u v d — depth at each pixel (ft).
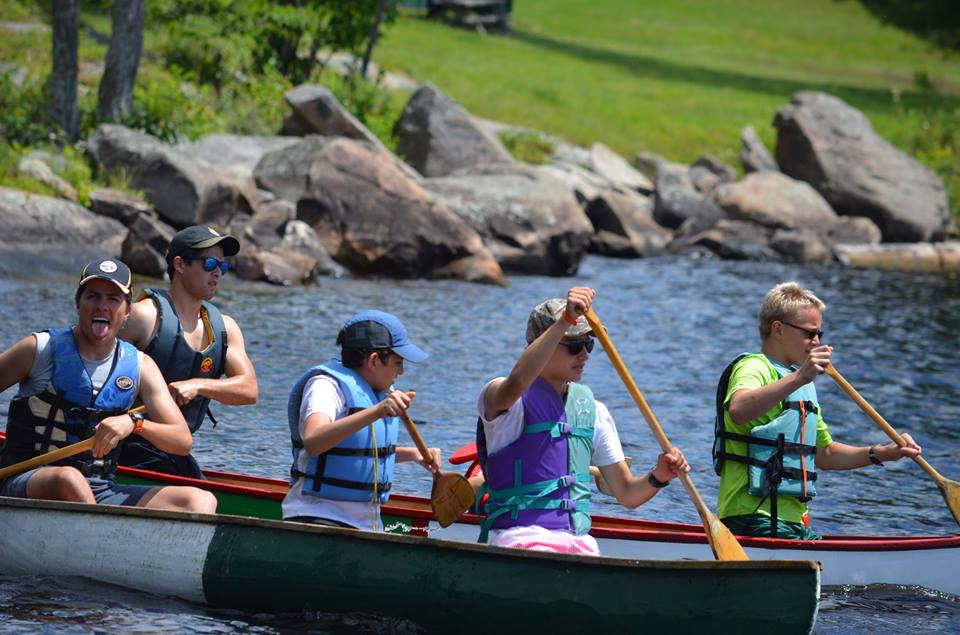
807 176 315.17
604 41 523.29
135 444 72.18
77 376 61.67
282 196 220.64
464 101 347.77
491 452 58.13
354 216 201.87
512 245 220.64
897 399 127.54
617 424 111.45
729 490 68.08
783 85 474.08
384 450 60.80
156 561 61.16
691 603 56.80
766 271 244.63
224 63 273.95
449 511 61.11
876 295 215.51
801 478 67.36
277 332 140.26
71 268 166.09
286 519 60.70
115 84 225.56
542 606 57.67
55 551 62.03
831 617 65.46
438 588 58.54
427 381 122.62
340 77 299.58
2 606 58.80
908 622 65.46
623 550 69.56
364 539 58.95
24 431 62.08
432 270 202.59
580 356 57.31
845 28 604.49
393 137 278.67
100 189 186.80
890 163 314.14
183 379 70.44
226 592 60.75
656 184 291.17
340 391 58.95
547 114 356.59
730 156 360.28
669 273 233.55
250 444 96.27
